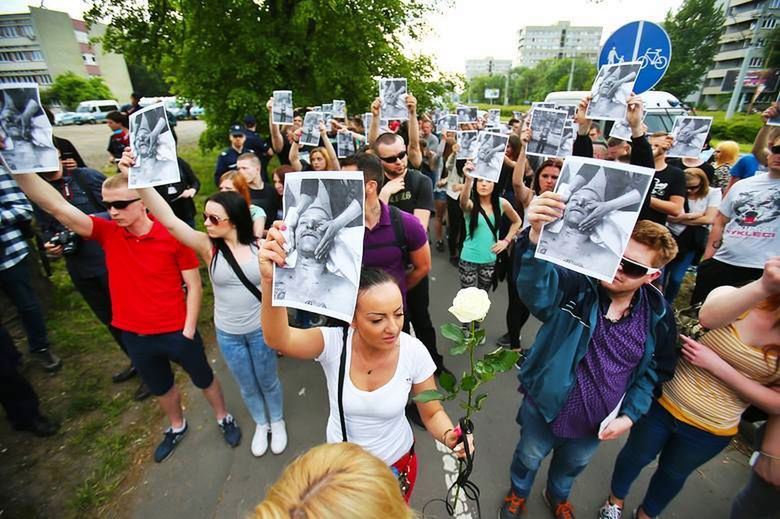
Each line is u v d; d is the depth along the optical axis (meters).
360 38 9.58
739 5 51.28
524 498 2.12
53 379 3.33
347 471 0.74
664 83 36.75
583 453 1.84
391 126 5.99
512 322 3.43
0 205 3.00
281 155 6.34
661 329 1.58
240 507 2.29
